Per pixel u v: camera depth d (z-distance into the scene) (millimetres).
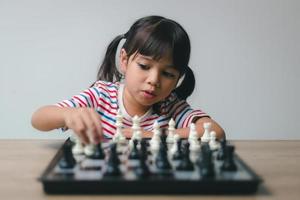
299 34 1628
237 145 937
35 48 1590
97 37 1591
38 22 1572
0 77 1607
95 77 1609
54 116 918
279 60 1646
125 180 540
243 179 554
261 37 1623
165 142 868
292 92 1676
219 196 548
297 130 1718
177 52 999
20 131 1651
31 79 1613
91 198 530
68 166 601
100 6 1572
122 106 1146
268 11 1605
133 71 1020
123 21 1586
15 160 747
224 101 1663
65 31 1582
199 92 1645
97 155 667
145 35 1000
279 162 767
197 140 846
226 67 1637
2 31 1569
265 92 1669
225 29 1609
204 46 1616
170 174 575
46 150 838
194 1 1586
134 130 924
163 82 1010
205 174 565
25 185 588
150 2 1580
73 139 843
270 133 1719
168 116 1163
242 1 1595
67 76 1615
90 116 780
